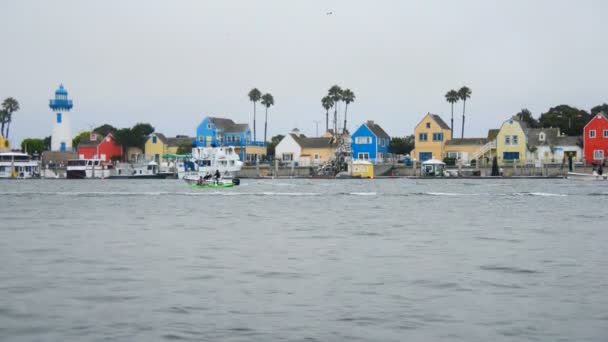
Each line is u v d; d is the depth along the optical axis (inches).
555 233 1540.4
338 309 796.0
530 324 732.7
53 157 6638.8
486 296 859.4
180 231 1614.2
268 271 1037.2
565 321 743.1
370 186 4001.0
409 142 6924.2
